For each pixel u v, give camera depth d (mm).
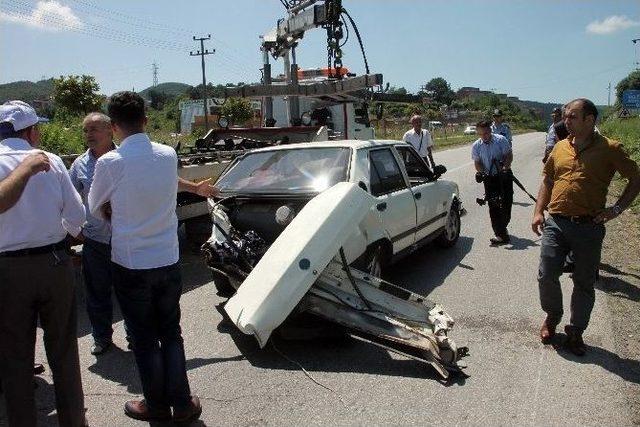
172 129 64562
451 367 4156
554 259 4500
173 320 3588
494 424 3527
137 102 3381
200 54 52250
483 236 8703
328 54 9336
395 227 5902
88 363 4543
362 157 5797
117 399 3959
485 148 7906
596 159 4301
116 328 5277
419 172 7223
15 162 3158
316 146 5961
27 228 3092
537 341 4746
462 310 5500
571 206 4383
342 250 4605
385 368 4328
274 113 12914
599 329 4961
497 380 4090
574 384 4008
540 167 20625
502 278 6504
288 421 3617
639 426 3480
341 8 9016
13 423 3193
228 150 8781
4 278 3090
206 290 6277
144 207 3344
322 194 4734
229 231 5273
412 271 6828
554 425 3502
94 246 4570
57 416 3600
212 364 4449
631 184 4312
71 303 3320
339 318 4492
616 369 4230
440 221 7363
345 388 4027
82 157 4660
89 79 35250
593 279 4430
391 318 4535
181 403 3527
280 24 10961
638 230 9078
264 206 5430
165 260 3441
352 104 12703
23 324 3158
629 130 33219
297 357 4543
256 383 4125
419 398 3861
